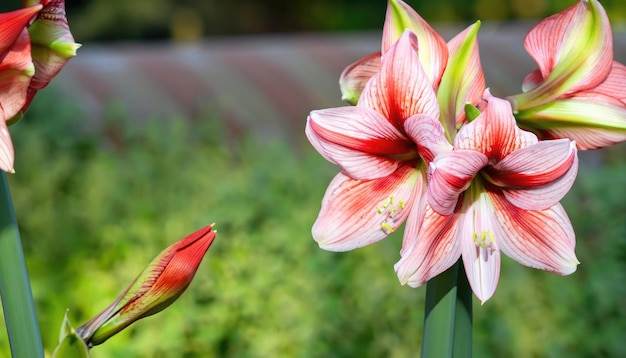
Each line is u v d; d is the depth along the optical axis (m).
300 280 2.67
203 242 1.24
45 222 3.21
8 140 1.14
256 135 4.34
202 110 4.67
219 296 2.49
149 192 3.53
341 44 6.07
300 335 2.52
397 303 2.71
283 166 3.66
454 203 1.19
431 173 1.17
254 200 3.21
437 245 1.20
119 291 2.43
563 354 2.59
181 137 3.98
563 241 1.21
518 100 1.27
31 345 1.21
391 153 1.23
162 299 1.24
